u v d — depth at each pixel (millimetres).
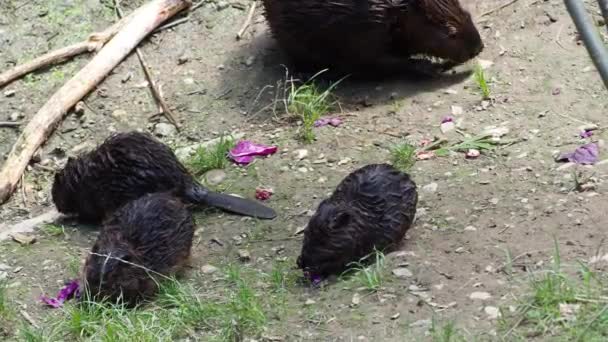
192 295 5211
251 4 6621
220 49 6477
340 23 6078
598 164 5582
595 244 5160
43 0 6699
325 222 5195
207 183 5840
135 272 5230
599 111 5867
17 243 5668
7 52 6566
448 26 6125
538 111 5914
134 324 5113
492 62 6199
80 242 5652
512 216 5391
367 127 5992
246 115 6180
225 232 5559
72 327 5141
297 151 5918
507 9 6398
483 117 5938
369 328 4984
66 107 6246
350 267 5227
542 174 5586
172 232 5340
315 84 6250
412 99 6094
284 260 5383
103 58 6402
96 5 6676
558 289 4914
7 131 6270
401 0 6078
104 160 5688
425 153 5805
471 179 5621
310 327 5031
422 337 4906
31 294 5383
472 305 4996
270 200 5703
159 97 6297
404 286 5125
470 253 5234
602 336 4766
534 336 4824
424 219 5453
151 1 6648
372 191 5289
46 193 6000
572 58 6129
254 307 5086
